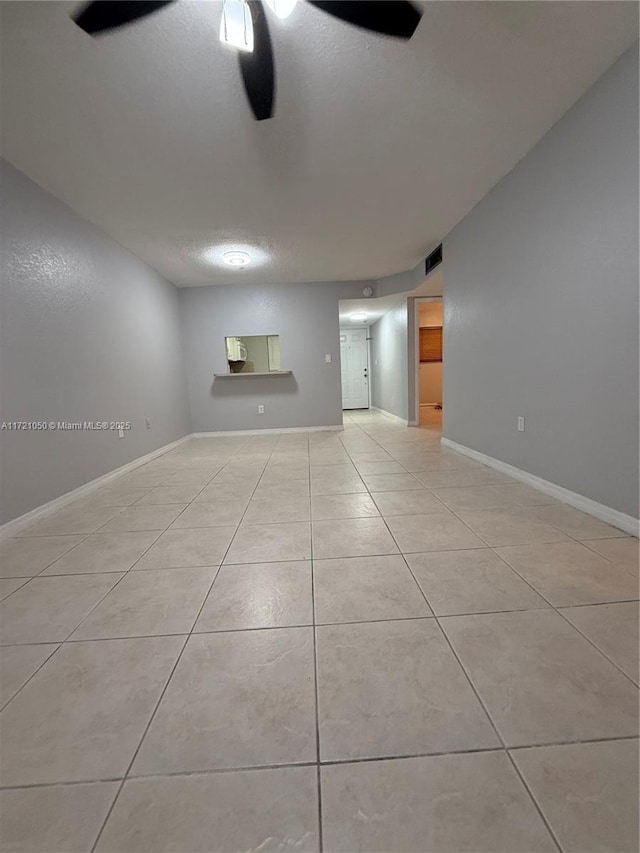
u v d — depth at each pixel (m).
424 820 0.67
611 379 1.79
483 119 1.97
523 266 2.41
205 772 0.77
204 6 1.28
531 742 0.80
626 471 1.75
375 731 0.84
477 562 1.55
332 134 2.04
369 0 1.26
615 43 1.54
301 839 0.65
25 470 2.21
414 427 5.50
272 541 1.83
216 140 2.04
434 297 5.32
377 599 1.33
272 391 5.40
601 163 1.76
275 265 4.33
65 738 0.86
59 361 2.57
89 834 0.67
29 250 2.32
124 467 3.40
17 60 1.47
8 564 1.69
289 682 0.99
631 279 1.65
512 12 1.37
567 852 0.62
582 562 1.51
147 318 4.05
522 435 2.56
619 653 1.04
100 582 1.51
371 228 3.36
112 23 1.31
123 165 2.24
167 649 1.13
